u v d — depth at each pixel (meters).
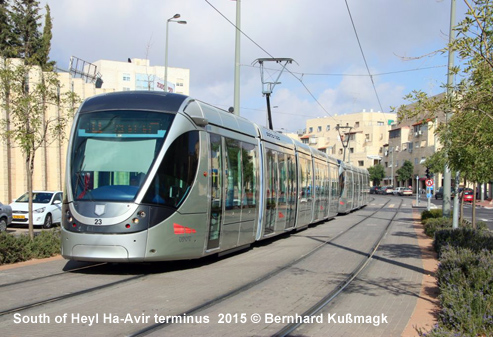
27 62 13.81
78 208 9.72
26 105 12.84
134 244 9.46
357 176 39.19
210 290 8.74
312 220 21.75
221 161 11.85
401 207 46.16
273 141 15.95
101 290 8.55
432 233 18.83
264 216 14.66
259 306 7.77
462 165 13.17
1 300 7.67
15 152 25.44
